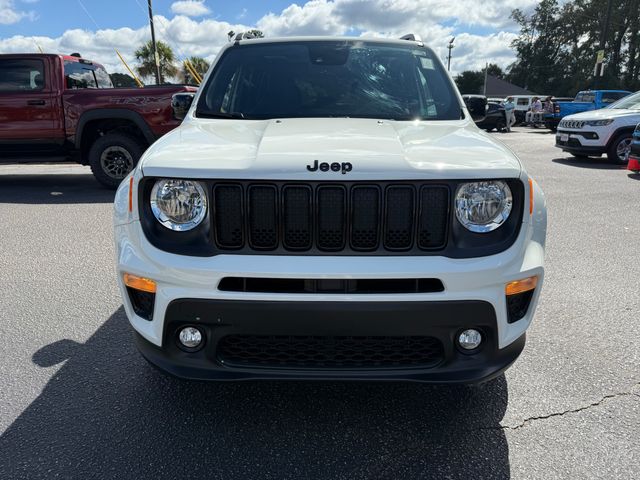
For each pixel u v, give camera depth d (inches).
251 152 86.3
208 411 98.7
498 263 80.4
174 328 83.9
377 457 86.4
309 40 143.3
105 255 193.2
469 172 79.6
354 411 99.1
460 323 80.5
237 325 80.1
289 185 79.0
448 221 80.3
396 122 112.4
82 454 86.3
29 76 309.9
